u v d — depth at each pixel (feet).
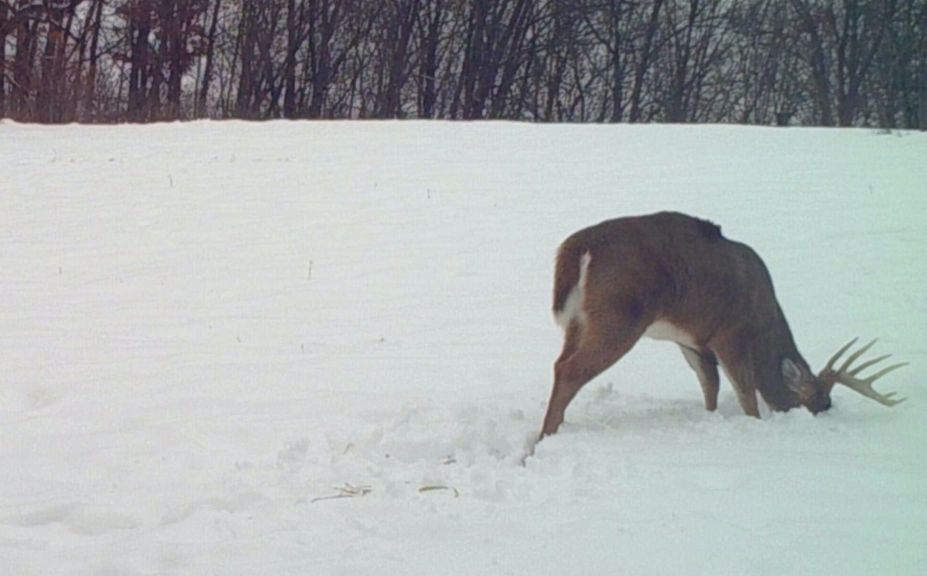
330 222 46.09
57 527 16.43
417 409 22.54
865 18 131.95
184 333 31.04
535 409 23.06
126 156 63.41
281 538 15.15
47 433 21.63
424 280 37.11
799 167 55.42
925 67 128.36
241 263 40.04
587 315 21.47
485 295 35.12
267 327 31.65
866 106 134.00
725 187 50.70
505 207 47.91
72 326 31.83
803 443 19.70
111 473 18.92
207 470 18.98
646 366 27.25
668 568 13.71
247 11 141.90
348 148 64.34
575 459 18.69
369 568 13.88
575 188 51.44
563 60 148.46
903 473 17.54
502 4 143.43
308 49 144.46
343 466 18.85
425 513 16.03
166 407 23.44
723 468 17.94
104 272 39.09
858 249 39.22
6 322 32.24
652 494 16.63
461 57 146.41
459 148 63.57
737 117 151.53
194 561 14.43
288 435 21.16
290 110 144.15
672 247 22.02
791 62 146.82
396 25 142.10
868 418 22.06
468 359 27.73
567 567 13.80
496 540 14.79
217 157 62.34
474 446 20.22
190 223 46.60
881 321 30.81
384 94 144.56
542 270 38.04
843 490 16.70
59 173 58.03
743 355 22.79
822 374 23.12
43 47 124.47
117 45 132.36
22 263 40.42
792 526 15.10
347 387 25.00
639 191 50.42
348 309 33.71
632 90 150.30
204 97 141.59
